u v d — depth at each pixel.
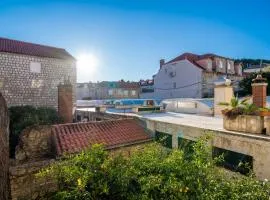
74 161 5.60
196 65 32.91
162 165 5.13
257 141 6.91
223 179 5.02
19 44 24.30
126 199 4.85
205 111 16.70
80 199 4.78
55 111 21.30
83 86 47.09
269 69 29.75
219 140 8.16
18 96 21.66
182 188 4.47
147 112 17.48
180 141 10.01
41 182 6.68
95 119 17.52
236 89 29.94
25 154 8.74
